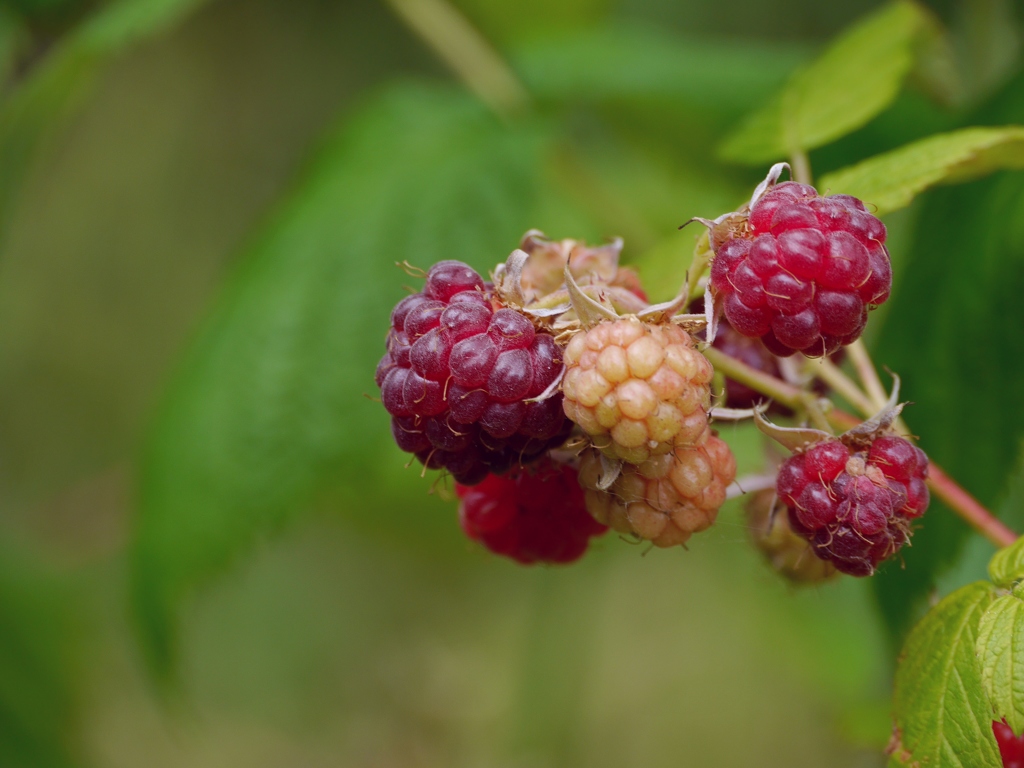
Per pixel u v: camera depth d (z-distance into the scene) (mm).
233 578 385
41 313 947
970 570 352
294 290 404
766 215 271
